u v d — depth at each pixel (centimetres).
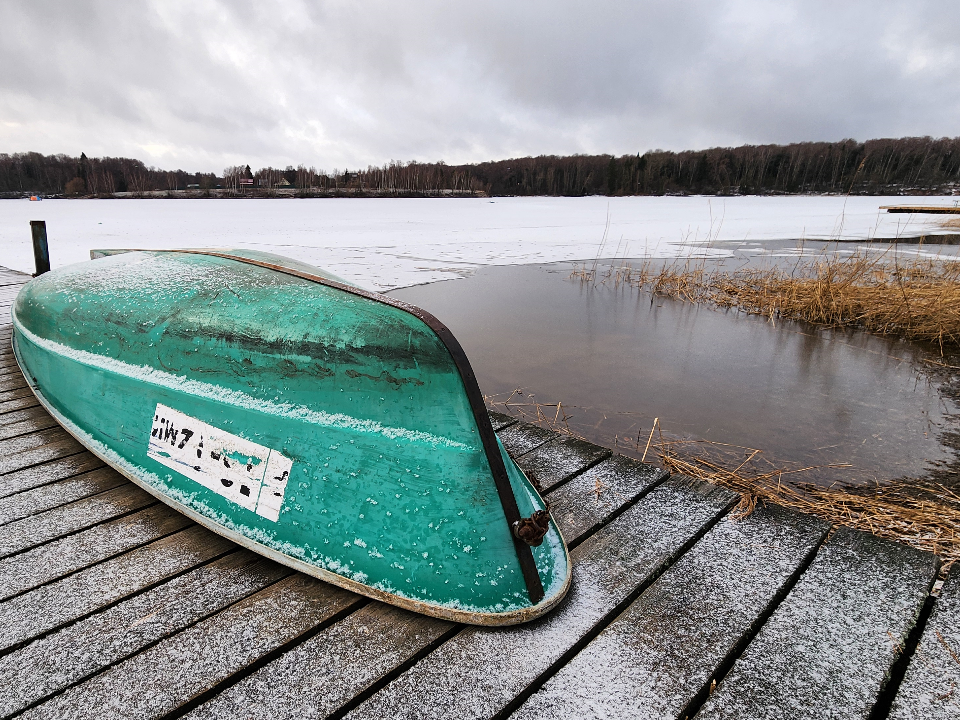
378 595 115
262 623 113
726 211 2480
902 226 1579
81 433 177
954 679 104
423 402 120
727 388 342
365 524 120
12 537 139
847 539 146
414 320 122
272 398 135
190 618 114
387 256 905
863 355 423
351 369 126
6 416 214
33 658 104
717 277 720
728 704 98
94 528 144
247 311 146
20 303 246
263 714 94
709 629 114
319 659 105
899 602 123
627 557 137
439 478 117
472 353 409
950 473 236
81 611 116
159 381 155
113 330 175
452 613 111
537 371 370
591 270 796
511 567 115
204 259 196
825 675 104
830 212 2362
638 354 414
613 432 274
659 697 99
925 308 482
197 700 97
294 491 127
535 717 95
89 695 97
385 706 96
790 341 461
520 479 135
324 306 137
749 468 238
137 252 238
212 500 138
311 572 121
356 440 124
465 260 883
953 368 393
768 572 132
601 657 107
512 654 106
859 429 283
